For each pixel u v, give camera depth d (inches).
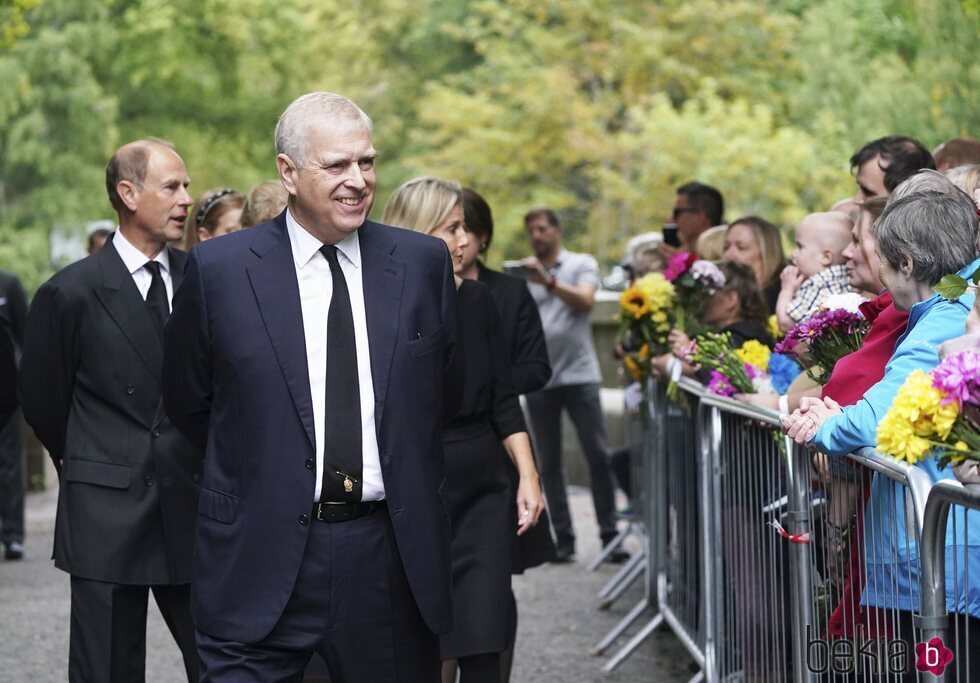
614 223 1031.0
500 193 1066.1
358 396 142.6
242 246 144.8
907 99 479.8
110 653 179.8
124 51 1111.0
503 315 236.4
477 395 189.2
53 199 1031.6
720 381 202.2
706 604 211.0
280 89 1185.4
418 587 142.4
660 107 954.1
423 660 145.8
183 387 147.5
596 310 501.7
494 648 181.6
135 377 181.9
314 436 140.6
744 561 190.7
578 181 1107.3
